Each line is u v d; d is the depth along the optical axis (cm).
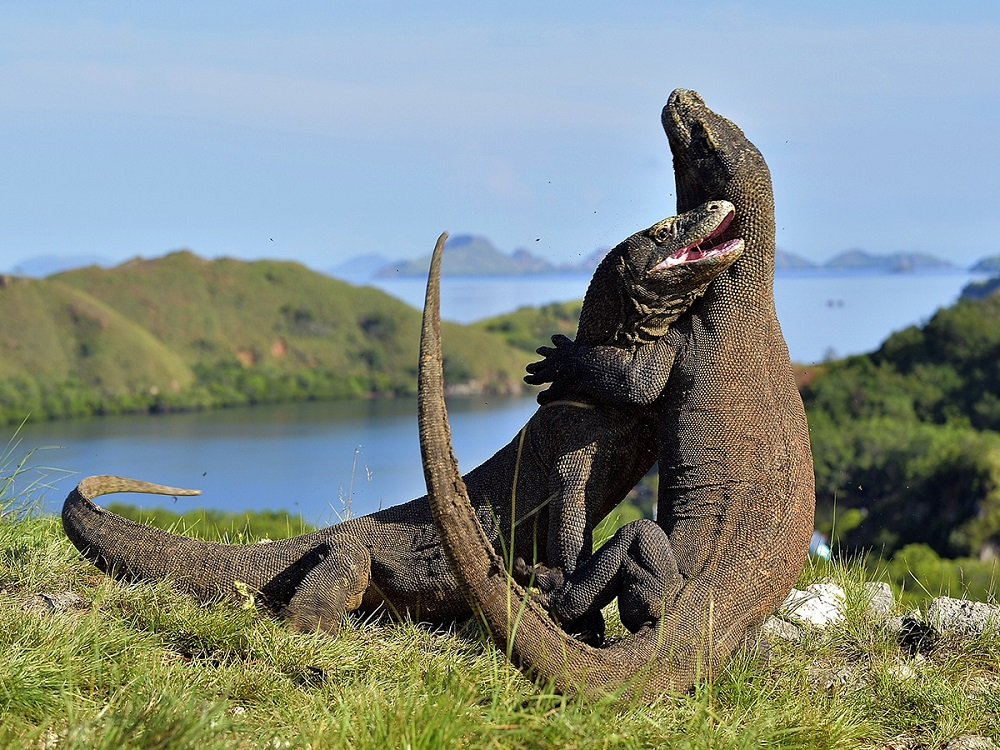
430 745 1452
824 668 2084
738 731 1650
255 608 2070
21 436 2780
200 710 1523
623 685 1688
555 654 1667
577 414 2064
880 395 18638
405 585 2112
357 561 2117
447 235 1634
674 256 1992
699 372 1980
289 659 1827
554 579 1906
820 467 15062
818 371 19562
